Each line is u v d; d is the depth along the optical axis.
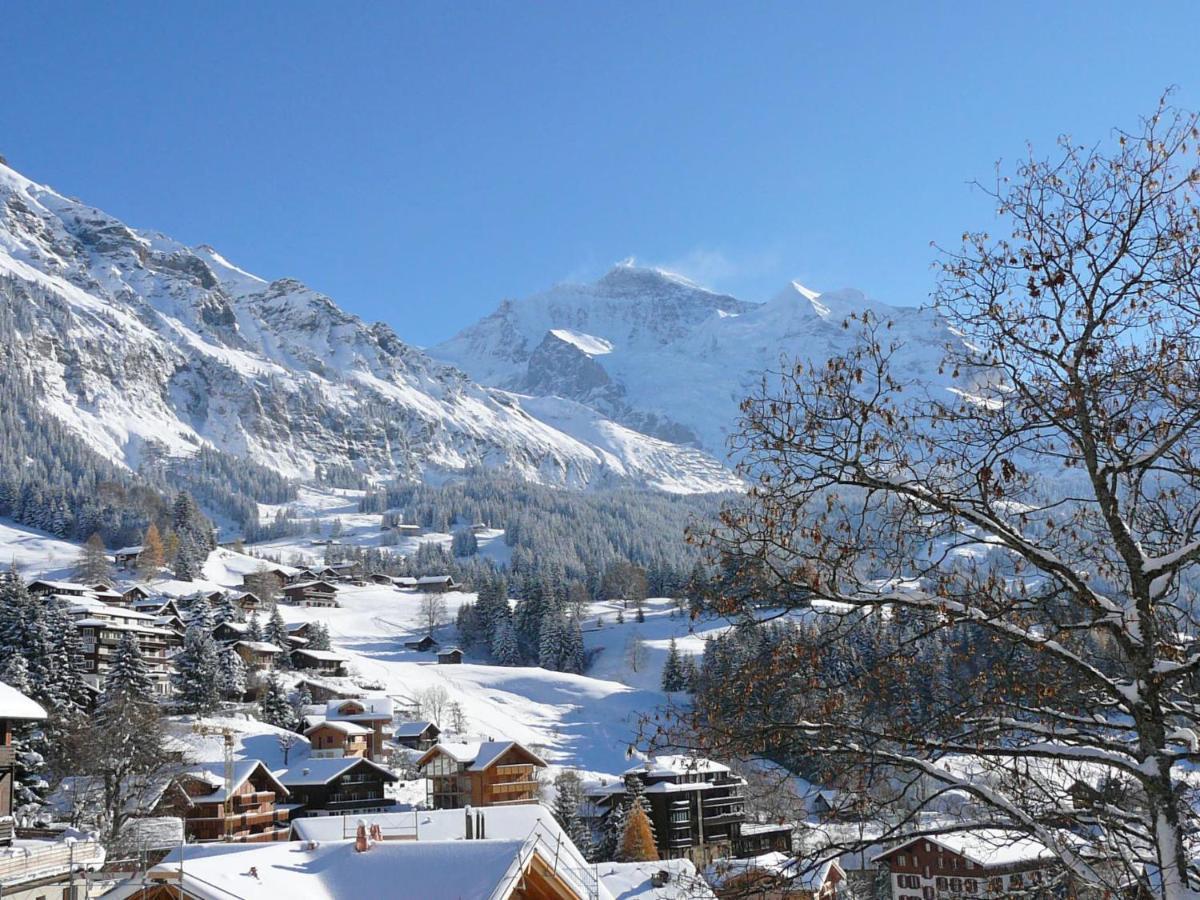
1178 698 14.07
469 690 154.50
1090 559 12.64
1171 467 11.80
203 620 149.38
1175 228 11.46
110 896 22.50
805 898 12.96
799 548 11.89
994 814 12.41
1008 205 12.15
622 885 38.16
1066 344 11.77
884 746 12.30
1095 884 10.85
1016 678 12.01
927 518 12.01
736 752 12.12
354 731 102.38
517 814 35.81
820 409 11.93
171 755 69.69
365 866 23.84
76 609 129.88
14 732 63.22
